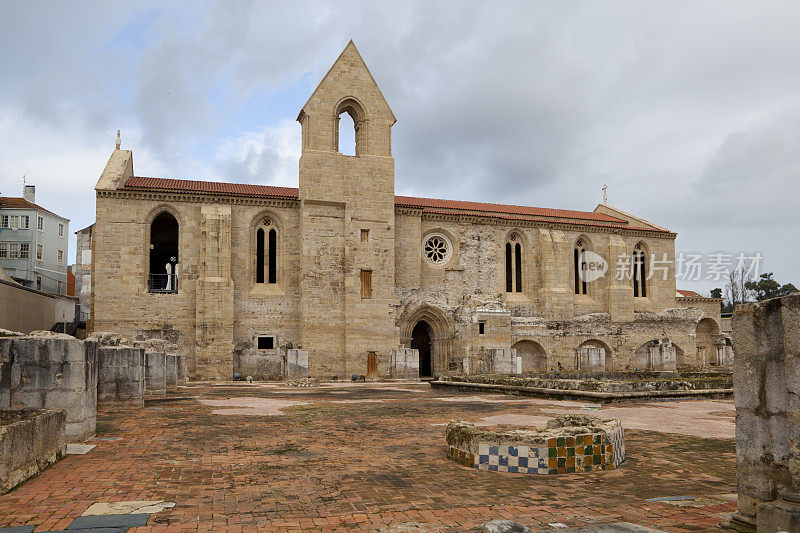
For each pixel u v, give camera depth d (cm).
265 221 5234
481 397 2950
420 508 844
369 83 5434
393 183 5388
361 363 5091
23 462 1001
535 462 1082
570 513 813
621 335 6228
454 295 5775
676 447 1384
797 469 671
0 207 7706
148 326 4775
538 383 3056
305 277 5053
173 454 1287
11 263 7650
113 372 2203
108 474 1073
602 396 2547
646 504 861
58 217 8281
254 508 843
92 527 741
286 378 4738
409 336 5531
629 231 6481
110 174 4984
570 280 6241
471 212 6000
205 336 4753
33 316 5228
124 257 4781
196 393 3256
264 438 1530
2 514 800
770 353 713
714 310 6869
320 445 1417
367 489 962
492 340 5578
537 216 6391
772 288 9112
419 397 2962
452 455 1215
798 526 623
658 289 6581
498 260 5972
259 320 5056
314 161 5169
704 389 2833
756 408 723
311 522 774
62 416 1220
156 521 772
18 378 1364
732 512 805
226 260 4891
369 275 5228
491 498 902
